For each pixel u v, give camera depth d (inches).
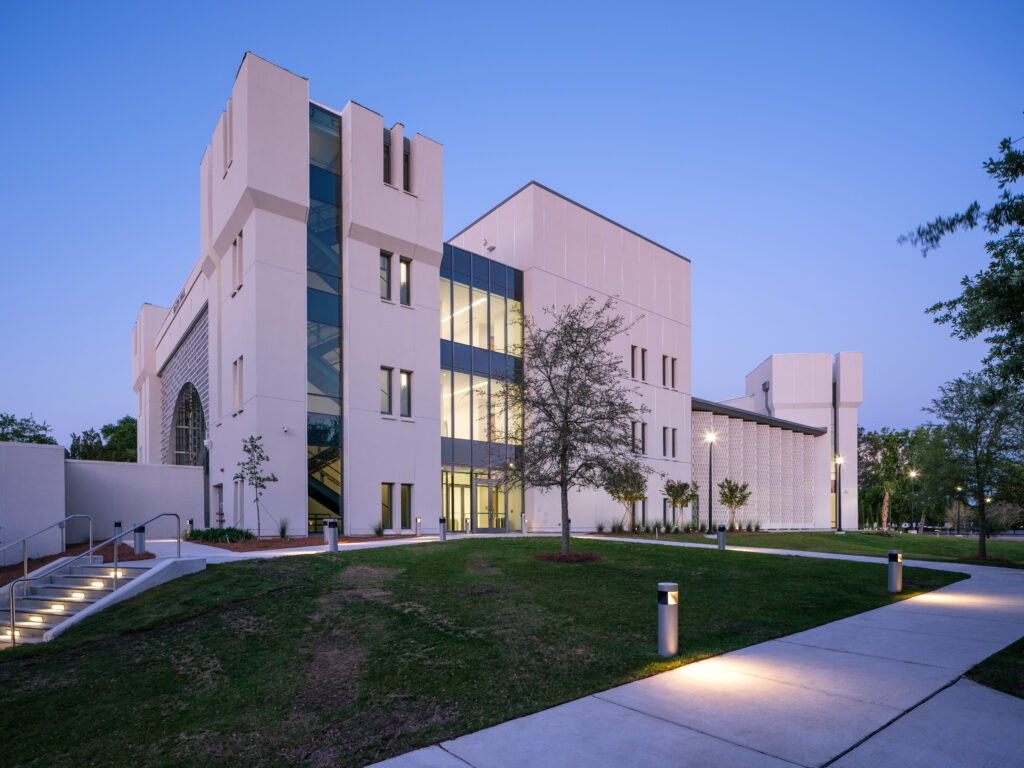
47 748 233.5
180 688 287.7
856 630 378.9
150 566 482.0
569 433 637.9
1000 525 1460.4
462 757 203.0
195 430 1277.1
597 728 223.5
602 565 592.1
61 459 790.5
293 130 908.6
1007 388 369.1
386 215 997.8
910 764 190.5
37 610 450.9
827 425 2330.2
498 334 1208.8
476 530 1130.0
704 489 1668.3
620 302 1406.3
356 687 281.7
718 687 267.3
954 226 255.4
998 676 277.1
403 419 997.8
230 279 971.9
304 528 871.1
